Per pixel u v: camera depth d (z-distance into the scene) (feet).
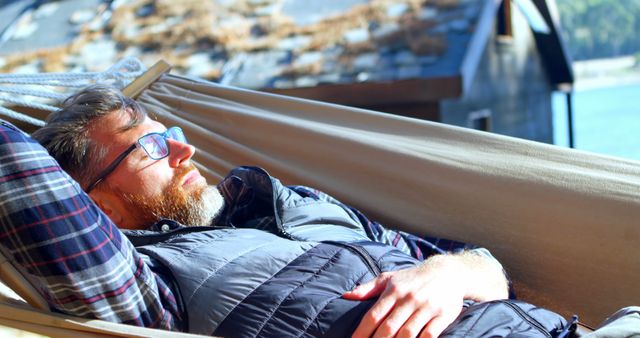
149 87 8.91
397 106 20.30
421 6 22.16
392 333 4.49
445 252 6.29
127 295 4.53
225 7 25.05
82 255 4.34
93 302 4.40
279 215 5.87
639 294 5.92
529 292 6.41
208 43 23.30
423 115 20.08
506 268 6.48
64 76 8.76
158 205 6.02
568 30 194.08
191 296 4.79
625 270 5.98
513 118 32.71
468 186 6.72
